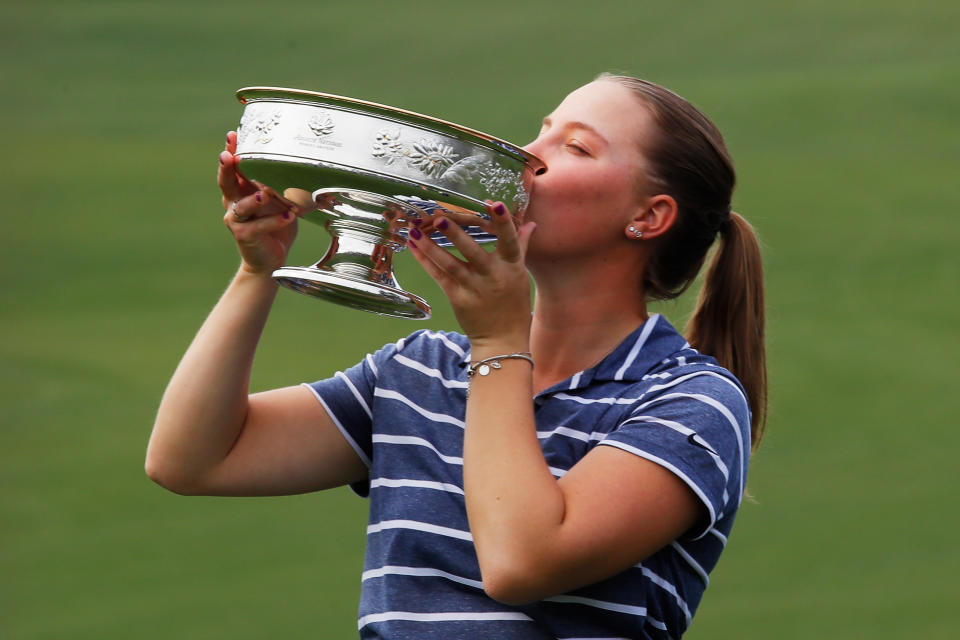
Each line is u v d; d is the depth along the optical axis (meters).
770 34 83.69
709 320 7.03
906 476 34.16
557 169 6.13
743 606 26.95
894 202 58.16
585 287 6.28
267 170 5.70
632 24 87.06
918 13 85.19
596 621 5.71
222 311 6.61
